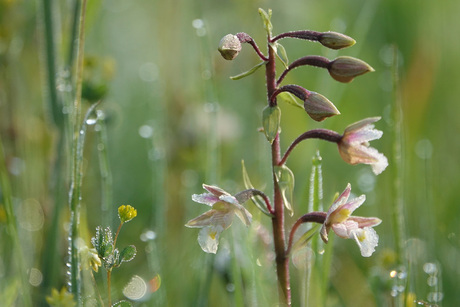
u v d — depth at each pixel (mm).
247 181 714
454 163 892
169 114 919
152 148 822
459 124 938
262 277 748
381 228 841
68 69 797
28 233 784
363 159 707
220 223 699
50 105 792
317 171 735
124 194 866
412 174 860
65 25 838
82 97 814
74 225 707
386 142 893
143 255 806
